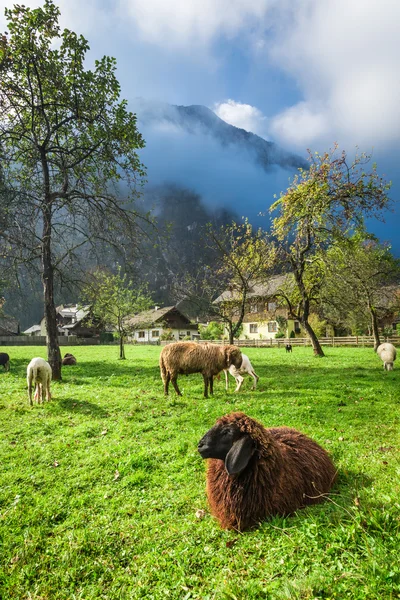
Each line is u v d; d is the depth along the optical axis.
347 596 2.22
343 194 18.94
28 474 5.47
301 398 9.41
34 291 15.57
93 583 3.17
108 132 14.05
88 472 5.43
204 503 4.25
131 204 16.14
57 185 16.20
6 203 12.47
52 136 15.63
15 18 12.67
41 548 3.74
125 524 4.01
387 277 25.14
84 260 15.77
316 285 23.66
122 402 9.79
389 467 4.60
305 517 3.36
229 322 19.91
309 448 4.22
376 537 2.74
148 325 29.16
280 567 2.69
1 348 43.41
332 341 38.03
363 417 7.52
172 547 3.47
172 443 6.38
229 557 3.09
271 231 20.48
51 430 7.64
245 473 3.52
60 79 13.93
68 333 73.12
